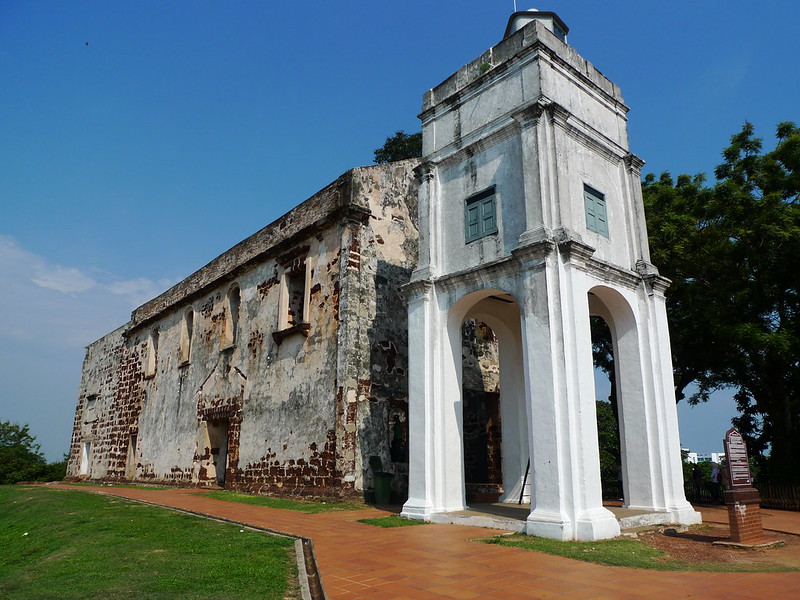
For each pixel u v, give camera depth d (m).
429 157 12.32
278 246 17.30
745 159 16.92
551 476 8.55
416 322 11.30
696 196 17.00
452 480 10.41
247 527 9.09
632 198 11.82
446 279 11.02
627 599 5.19
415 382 11.02
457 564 6.54
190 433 20.41
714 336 15.38
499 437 17.62
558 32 13.05
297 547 7.39
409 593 5.33
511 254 9.78
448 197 11.80
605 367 20.34
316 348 14.95
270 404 16.27
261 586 5.36
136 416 25.23
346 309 14.19
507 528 8.91
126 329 28.19
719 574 6.22
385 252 15.40
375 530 9.01
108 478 26.27
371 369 14.23
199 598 4.91
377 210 15.53
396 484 13.96
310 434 14.39
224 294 20.41
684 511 10.09
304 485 14.16
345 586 5.55
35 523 10.86
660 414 10.59
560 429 8.67
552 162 9.98
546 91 10.55
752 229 14.95
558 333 9.03
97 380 30.59
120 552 7.03
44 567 6.56
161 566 6.15
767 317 15.93
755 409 18.17
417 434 10.73
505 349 13.34
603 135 11.59
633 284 11.15
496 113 11.19
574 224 10.38
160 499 14.09
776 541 8.42
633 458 10.70
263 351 17.23
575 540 8.06
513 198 10.41
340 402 13.64
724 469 8.55
